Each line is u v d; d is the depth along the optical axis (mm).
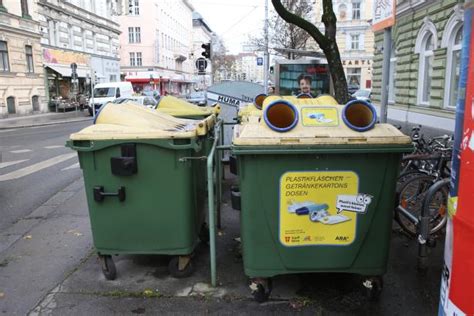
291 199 3406
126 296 3787
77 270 4344
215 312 3514
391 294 3785
